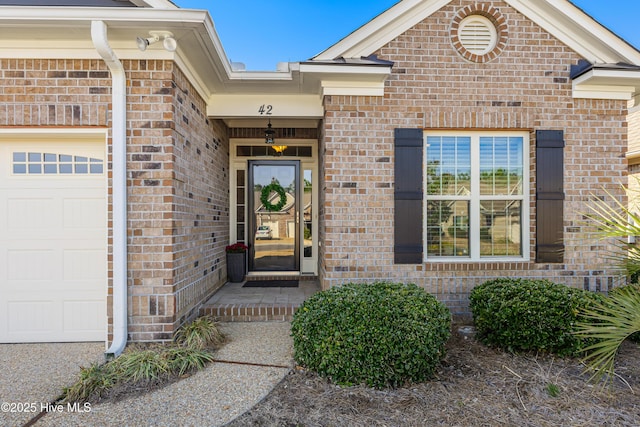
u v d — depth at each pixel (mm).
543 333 3398
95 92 3770
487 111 4645
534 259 4680
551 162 4676
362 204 4617
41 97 3744
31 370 3287
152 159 3773
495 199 4824
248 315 4594
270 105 5129
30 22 3350
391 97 4637
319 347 2998
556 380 3041
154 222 3768
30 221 3973
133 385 2893
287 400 2711
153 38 3490
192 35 3639
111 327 3715
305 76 4441
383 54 4625
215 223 5594
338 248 4602
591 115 4730
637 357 3529
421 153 4633
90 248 4008
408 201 4617
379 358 2861
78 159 3998
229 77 4578
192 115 4449
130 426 2416
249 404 2662
